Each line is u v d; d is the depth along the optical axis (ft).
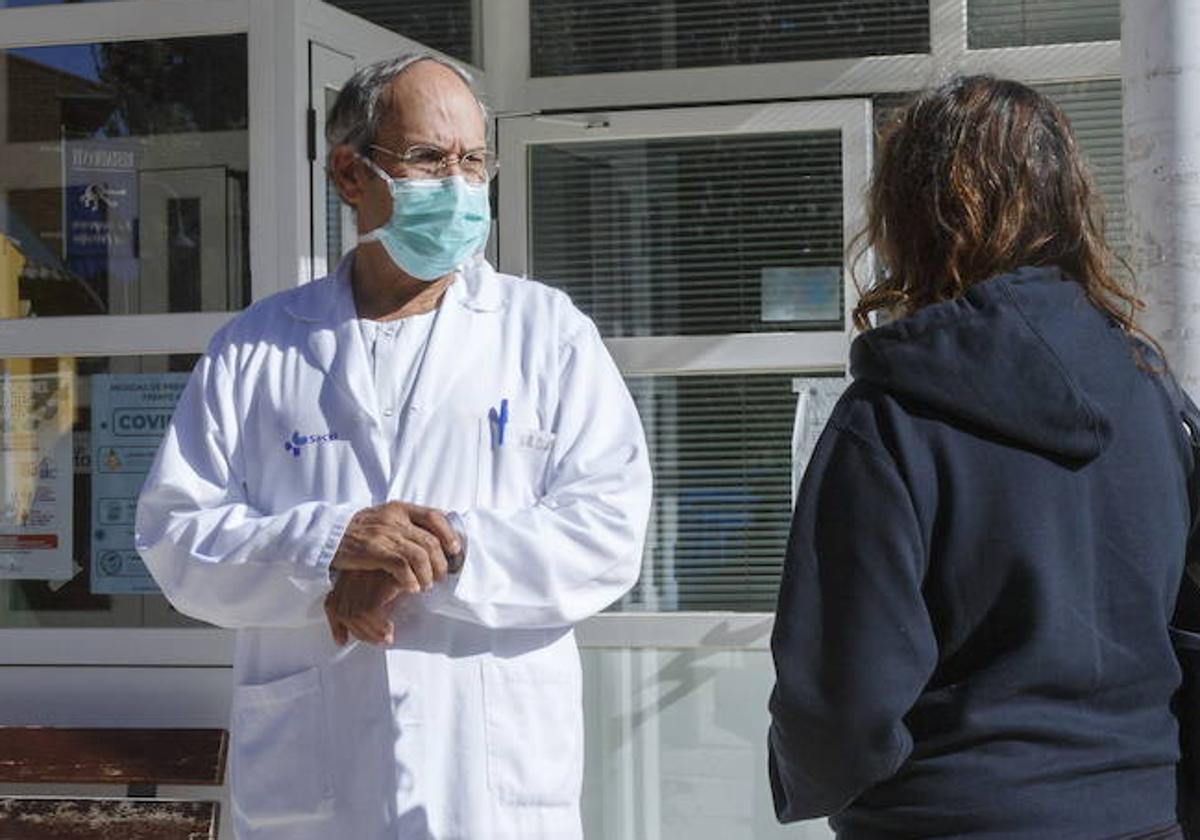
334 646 7.84
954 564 5.69
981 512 5.69
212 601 7.78
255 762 7.91
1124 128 10.53
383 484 8.05
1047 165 6.09
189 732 12.35
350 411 8.17
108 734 12.41
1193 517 6.26
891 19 14.01
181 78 12.83
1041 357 5.72
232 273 12.76
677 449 14.19
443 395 8.18
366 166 8.25
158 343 12.81
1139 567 5.82
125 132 12.95
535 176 14.57
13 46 13.07
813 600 5.76
